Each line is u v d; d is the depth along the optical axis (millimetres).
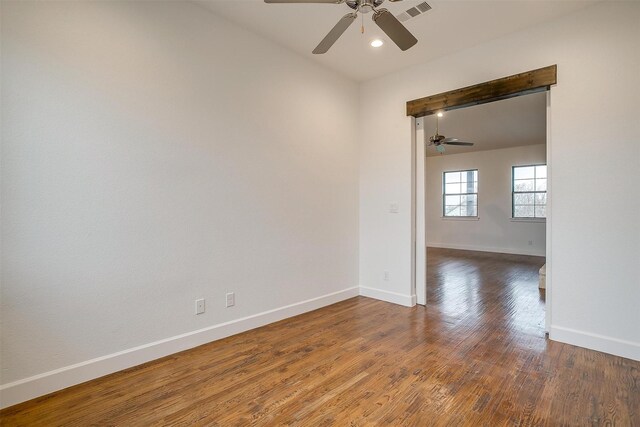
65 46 2037
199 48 2684
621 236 2504
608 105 2543
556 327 2795
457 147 7832
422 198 3842
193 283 2668
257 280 3135
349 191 4129
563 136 2742
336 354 2562
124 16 2285
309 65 3600
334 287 3947
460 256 7535
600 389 2061
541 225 7520
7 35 1843
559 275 2777
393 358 2492
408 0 2561
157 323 2467
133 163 2330
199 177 2693
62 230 2039
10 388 1870
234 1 2619
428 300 4059
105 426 1728
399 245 3877
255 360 2459
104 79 2193
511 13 2725
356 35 3086
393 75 3910
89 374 2145
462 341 2805
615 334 2529
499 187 8070
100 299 2195
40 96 1951
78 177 2096
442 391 2049
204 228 2730
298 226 3518
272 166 3248
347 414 1827
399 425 1735
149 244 2416
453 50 3357
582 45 2654
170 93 2518
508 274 5594
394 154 3902
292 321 3312
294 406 1901
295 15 2805
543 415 1811
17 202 1885
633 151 2449
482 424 1742
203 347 2676
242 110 2990
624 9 2473
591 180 2619
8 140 1853
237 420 1778
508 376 2223
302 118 3537
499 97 3146
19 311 1900
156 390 2057
